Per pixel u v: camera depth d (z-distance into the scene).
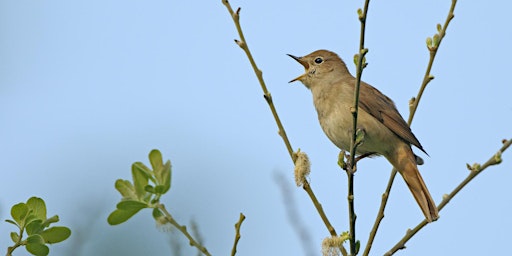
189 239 4.86
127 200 4.73
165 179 4.76
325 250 5.77
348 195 6.05
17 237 5.28
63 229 5.36
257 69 6.49
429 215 6.39
